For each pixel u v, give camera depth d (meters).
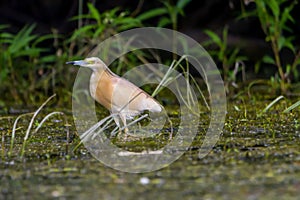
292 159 6.53
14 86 12.59
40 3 16.48
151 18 15.86
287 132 8.13
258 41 15.45
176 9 12.69
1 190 5.63
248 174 5.96
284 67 14.55
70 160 6.82
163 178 5.92
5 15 16.34
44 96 12.40
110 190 5.55
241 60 14.06
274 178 5.79
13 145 7.80
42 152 7.30
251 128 8.53
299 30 15.26
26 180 5.97
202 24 15.98
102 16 12.60
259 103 11.02
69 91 12.38
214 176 5.93
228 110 10.31
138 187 5.62
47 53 15.24
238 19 14.36
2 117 10.40
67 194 5.45
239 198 5.21
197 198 5.24
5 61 12.48
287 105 10.59
